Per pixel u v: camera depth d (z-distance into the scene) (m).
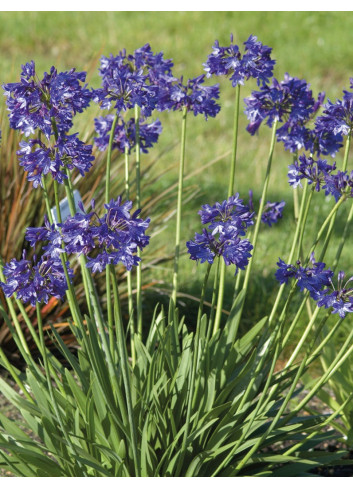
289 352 3.95
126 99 2.38
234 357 2.71
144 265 4.08
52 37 11.38
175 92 2.76
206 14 12.17
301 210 2.63
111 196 4.13
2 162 3.86
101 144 2.94
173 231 5.52
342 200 2.38
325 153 2.73
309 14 12.02
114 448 2.47
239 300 2.78
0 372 3.70
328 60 10.34
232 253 2.16
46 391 2.59
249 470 2.66
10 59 10.22
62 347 2.69
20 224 3.73
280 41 11.11
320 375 3.79
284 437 2.62
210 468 2.57
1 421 2.63
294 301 4.35
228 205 2.23
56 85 2.13
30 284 2.17
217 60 2.57
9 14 12.38
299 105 2.64
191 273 4.64
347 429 3.12
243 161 7.37
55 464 2.51
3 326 3.75
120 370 2.62
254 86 9.52
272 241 5.35
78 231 1.97
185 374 2.60
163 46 10.84
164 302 4.28
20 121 2.16
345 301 2.21
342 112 2.47
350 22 11.71
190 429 2.57
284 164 7.47
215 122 8.50
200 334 2.68
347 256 5.13
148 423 2.47
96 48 10.89
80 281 3.93
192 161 7.20
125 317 4.04
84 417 2.48
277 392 2.73
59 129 2.22
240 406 2.52
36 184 2.26
